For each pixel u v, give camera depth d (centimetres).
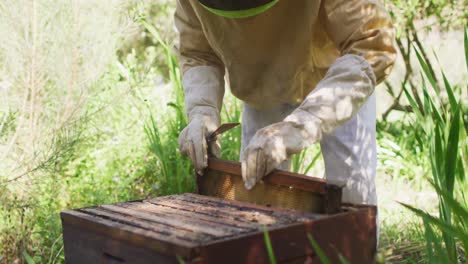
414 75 617
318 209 173
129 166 408
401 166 487
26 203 297
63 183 355
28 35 335
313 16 211
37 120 338
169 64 410
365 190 249
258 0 186
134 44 739
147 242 152
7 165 312
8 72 338
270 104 254
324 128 194
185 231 156
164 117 452
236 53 230
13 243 289
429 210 391
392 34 209
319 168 480
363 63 201
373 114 256
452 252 192
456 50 631
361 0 209
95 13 367
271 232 153
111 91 437
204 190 219
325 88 198
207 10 216
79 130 328
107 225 167
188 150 220
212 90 245
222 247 144
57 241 299
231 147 405
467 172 212
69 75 346
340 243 165
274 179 186
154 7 759
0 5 335
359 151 247
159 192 388
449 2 579
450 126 192
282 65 230
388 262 267
